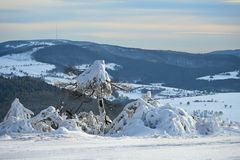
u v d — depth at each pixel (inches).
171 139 1130.0
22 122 1307.8
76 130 1336.1
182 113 1371.8
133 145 966.4
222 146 957.2
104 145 965.2
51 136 1130.7
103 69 1530.5
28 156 781.9
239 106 7381.9
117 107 1578.5
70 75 1578.5
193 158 754.8
